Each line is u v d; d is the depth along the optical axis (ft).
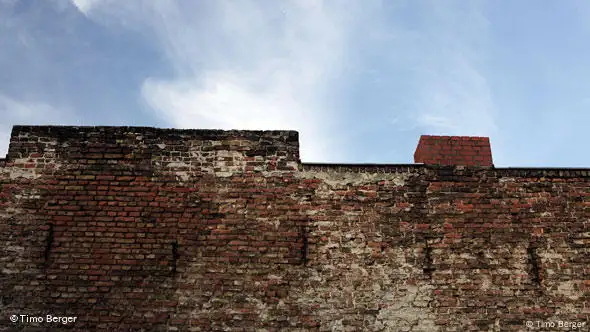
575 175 23.50
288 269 21.20
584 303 21.29
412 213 22.45
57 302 20.17
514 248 22.04
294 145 23.39
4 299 20.06
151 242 21.27
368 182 22.89
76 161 22.39
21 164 22.12
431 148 24.08
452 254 21.81
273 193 22.44
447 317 20.84
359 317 20.63
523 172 23.48
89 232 21.25
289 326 20.36
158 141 22.99
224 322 20.26
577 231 22.45
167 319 20.17
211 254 21.24
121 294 20.43
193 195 22.18
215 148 23.07
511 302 21.17
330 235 21.84
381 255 21.63
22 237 20.99
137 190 22.09
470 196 22.90
